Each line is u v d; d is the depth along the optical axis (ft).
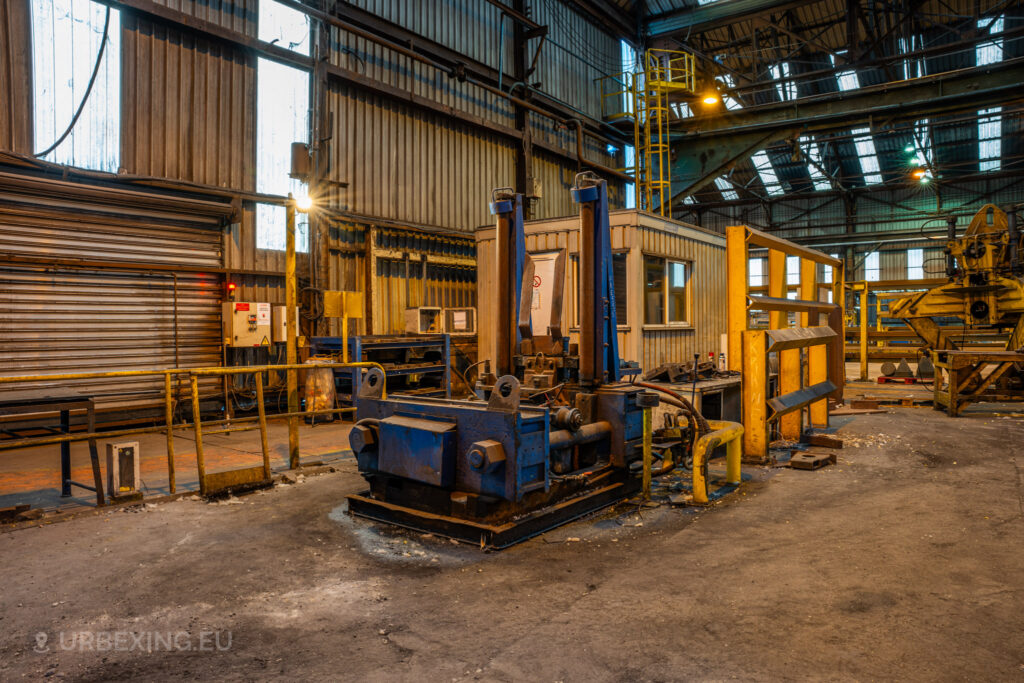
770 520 15.99
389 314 46.47
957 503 17.24
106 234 31.60
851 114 62.90
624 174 72.54
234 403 35.88
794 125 66.59
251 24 38.04
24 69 29.45
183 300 34.40
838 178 99.76
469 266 52.54
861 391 49.03
